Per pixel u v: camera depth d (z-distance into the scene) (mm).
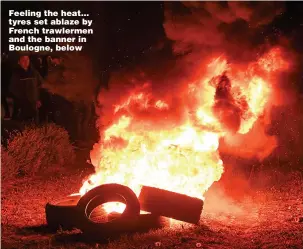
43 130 12234
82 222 6395
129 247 6062
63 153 12031
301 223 7109
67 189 9398
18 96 13938
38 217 7531
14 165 10398
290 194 8859
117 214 6777
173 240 6312
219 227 6957
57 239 6414
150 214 6660
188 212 6711
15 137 11164
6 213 7734
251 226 7035
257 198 8602
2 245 6195
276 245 6125
